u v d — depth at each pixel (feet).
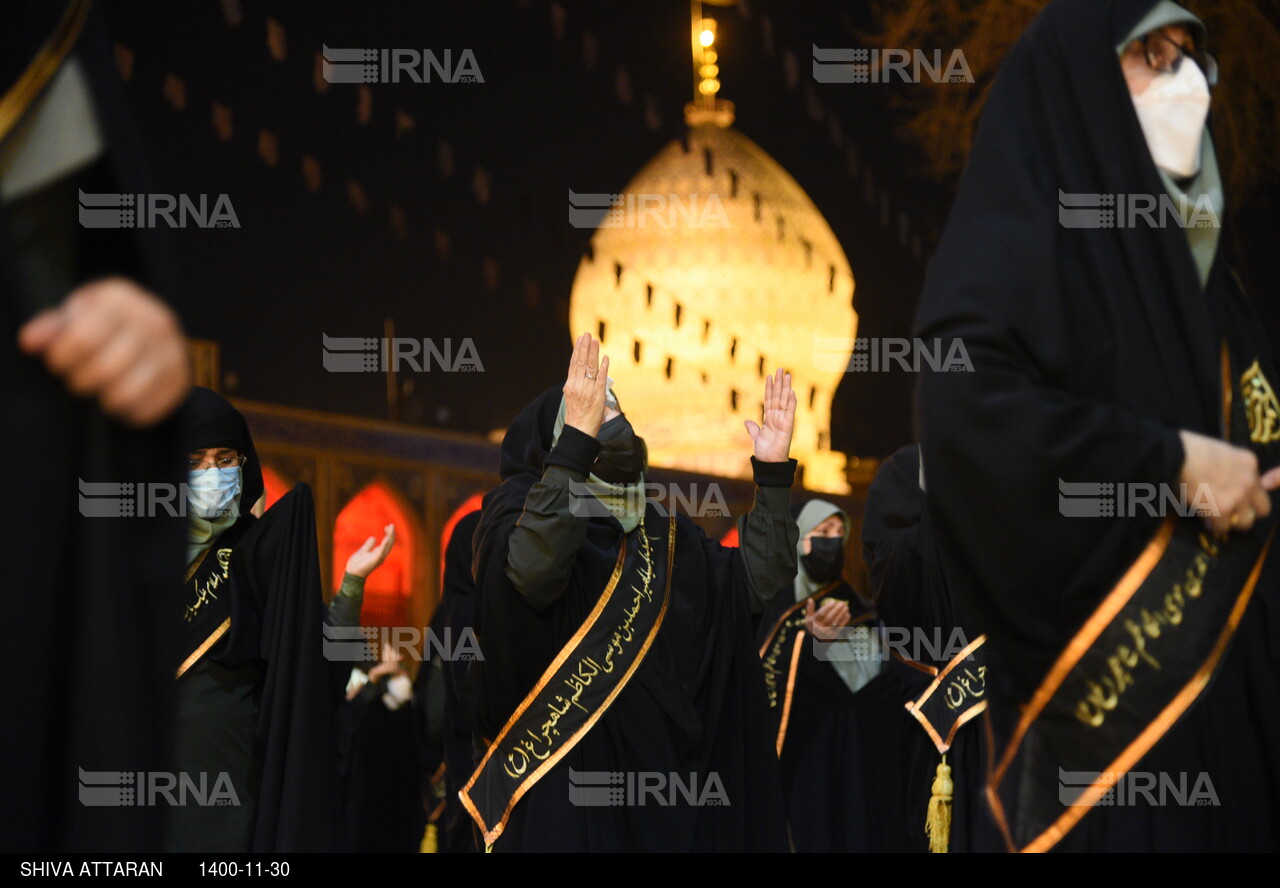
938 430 22.18
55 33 14.05
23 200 14.07
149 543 14.38
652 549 39.24
